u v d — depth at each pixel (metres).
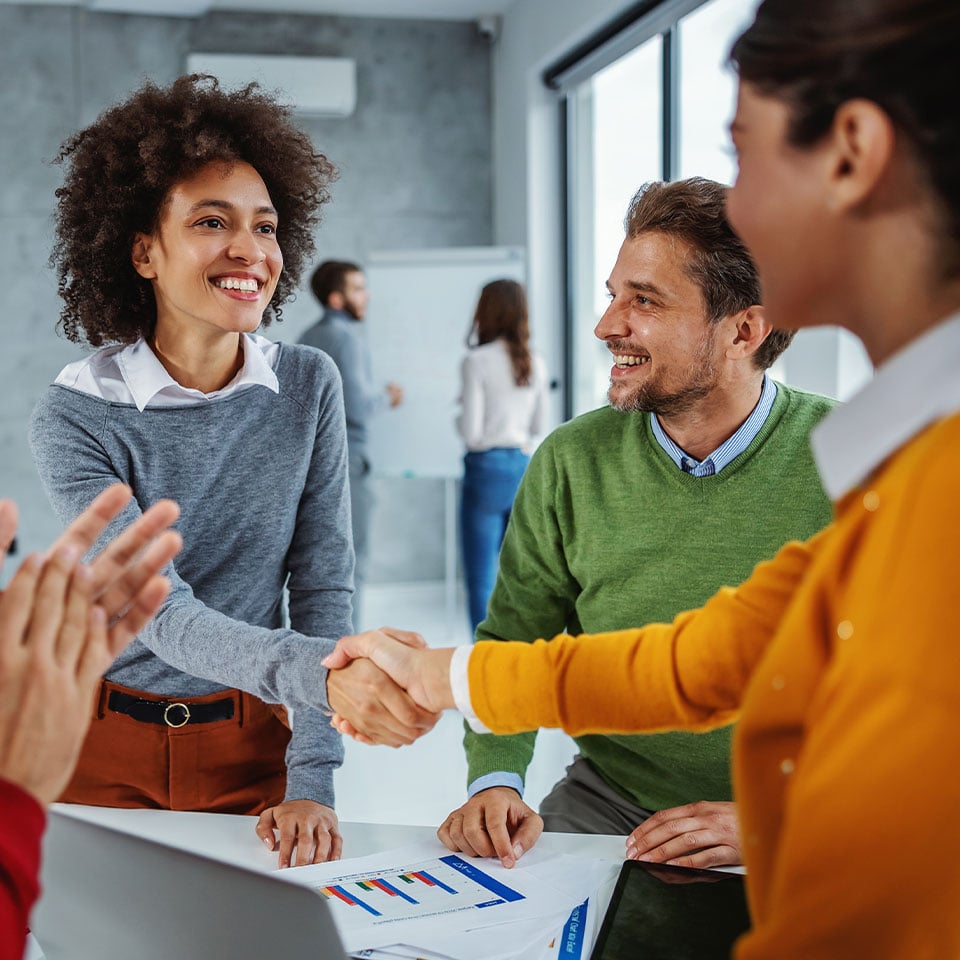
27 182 5.91
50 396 1.46
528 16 6.00
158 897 0.81
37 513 6.06
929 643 0.49
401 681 1.08
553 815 1.55
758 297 1.36
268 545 1.56
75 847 0.83
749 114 0.63
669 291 1.37
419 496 6.60
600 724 0.94
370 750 3.75
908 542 0.51
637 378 1.42
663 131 4.87
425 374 5.96
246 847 1.27
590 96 5.93
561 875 1.15
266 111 1.54
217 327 1.43
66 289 1.60
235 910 0.77
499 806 1.30
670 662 0.89
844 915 0.51
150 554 0.75
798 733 0.60
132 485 1.48
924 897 0.49
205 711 1.50
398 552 6.60
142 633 1.39
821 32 0.58
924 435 0.55
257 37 6.21
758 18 0.62
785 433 1.44
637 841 1.21
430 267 5.92
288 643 1.24
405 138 6.49
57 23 5.88
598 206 5.93
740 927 1.02
